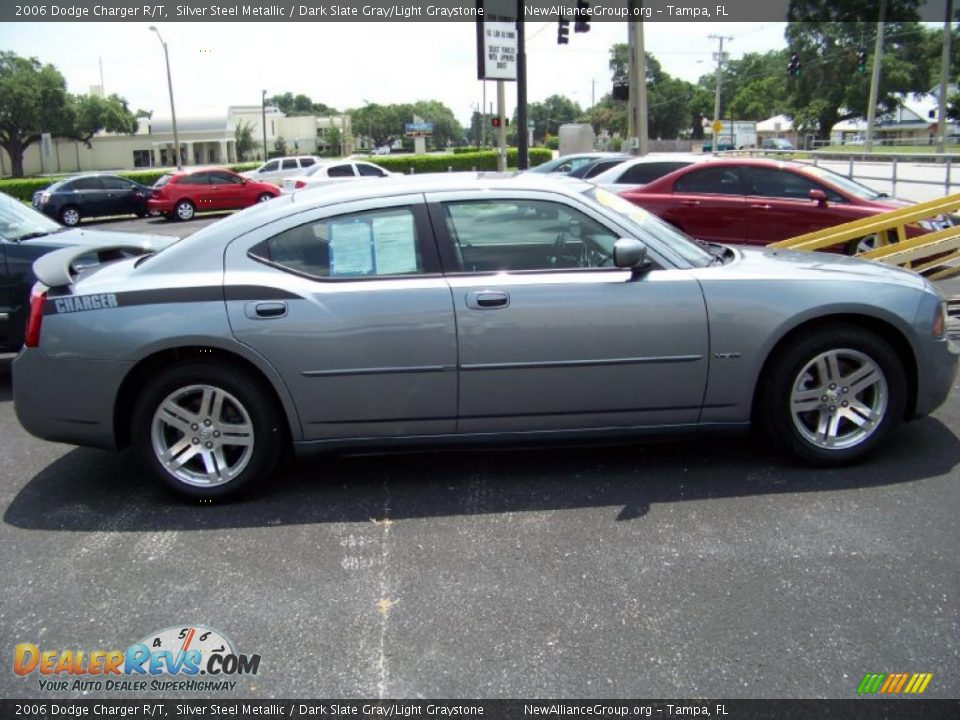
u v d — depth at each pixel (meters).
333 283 3.99
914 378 4.25
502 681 2.68
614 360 4.01
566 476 4.30
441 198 4.11
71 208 25.27
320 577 3.37
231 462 4.14
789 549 3.46
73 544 3.72
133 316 3.94
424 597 3.19
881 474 4.17
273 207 4.18
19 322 6.16
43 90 59.22
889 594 3.10
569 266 4.11
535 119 136.12
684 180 10.48
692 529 3.66
